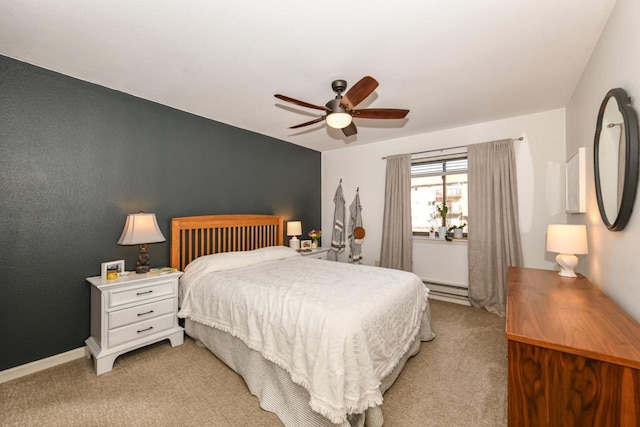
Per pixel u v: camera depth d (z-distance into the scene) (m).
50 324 2.18
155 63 2.11
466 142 3.65
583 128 2.29
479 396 1.80
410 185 4.01
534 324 1.19
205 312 2.34
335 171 4.98
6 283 1.99
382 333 1.72
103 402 1.73
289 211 4.48
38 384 1.91
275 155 4.25
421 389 1.88
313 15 1.58
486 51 1.96
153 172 2.83
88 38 1.80
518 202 3.29
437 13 1.57
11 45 1.86
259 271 2.68
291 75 2.29
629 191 1.31
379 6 1.51
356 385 1.38
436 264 3.92
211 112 3.16
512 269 2.44
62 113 2.24
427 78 2.36
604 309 1.38
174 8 1.53
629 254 1.38
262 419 1.61
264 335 1.77
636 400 0.90
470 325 2.96
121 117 2.59
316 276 2.46
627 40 1.37
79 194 2.33
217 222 3.30
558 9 1.55
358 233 4.54
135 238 2.36
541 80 2.41
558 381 1.01
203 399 1.78
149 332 2.33
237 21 1.64
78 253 2.32
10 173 2.00
